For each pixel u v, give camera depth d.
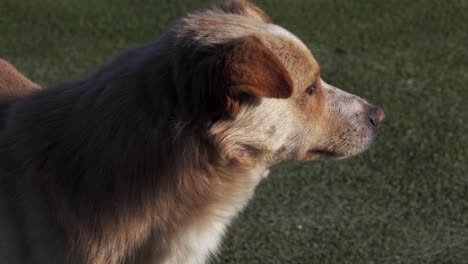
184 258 3.64
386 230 5.29
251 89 3.09
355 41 8.15
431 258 5.00
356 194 5.69
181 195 3.46
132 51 3.57
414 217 5.43
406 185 5.79
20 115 3.62
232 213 3.72
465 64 7.71
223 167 3.51
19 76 4.33
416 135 6.43
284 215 5.45
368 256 5.03
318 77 3.73
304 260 4.98
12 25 8.38
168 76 3.32
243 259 4.99
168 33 3.46
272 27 3.63
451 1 9.14
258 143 3.52
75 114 3.48
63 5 8.86
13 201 3.50
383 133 6.45
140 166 3.37
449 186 5.78
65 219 3.45
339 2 9.05
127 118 3.35
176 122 3.31
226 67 3.10
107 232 3.45
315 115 3.74
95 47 7.96
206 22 3.47
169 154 3.35
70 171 3.44
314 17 8.66
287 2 8.98
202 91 3.23
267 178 5.86
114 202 3.40
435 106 6.89
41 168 3.47
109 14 8.68
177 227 3.54
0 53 7.76
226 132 3.38
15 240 3.52
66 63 7.59
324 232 5.27
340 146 3.96
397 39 8.23
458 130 6.50
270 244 5.14
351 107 4.01
